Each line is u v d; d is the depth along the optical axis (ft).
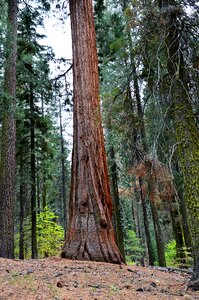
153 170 13.98
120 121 17.84
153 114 17.63
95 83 23.12
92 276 13.91
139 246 63.16
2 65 27.94
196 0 13.30
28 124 48.85
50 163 54.19
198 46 13.74
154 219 38.14
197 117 14.05
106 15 34.47
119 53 17.17
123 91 17.46
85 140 21.52
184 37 13.79
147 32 14.51
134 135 17.95
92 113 22.03
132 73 16.71
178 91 13.93
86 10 24.79
